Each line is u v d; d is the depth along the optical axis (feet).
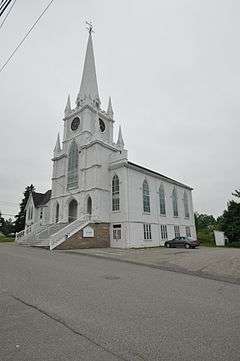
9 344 13.88
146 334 15.44
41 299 22.47
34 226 132.05
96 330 15.90
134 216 105.70
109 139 135.33
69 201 120.06
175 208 136.46
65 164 127.65
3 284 28.17
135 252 76.13
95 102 137.18
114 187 110.32
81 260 53.26
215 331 16.07
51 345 13.80
